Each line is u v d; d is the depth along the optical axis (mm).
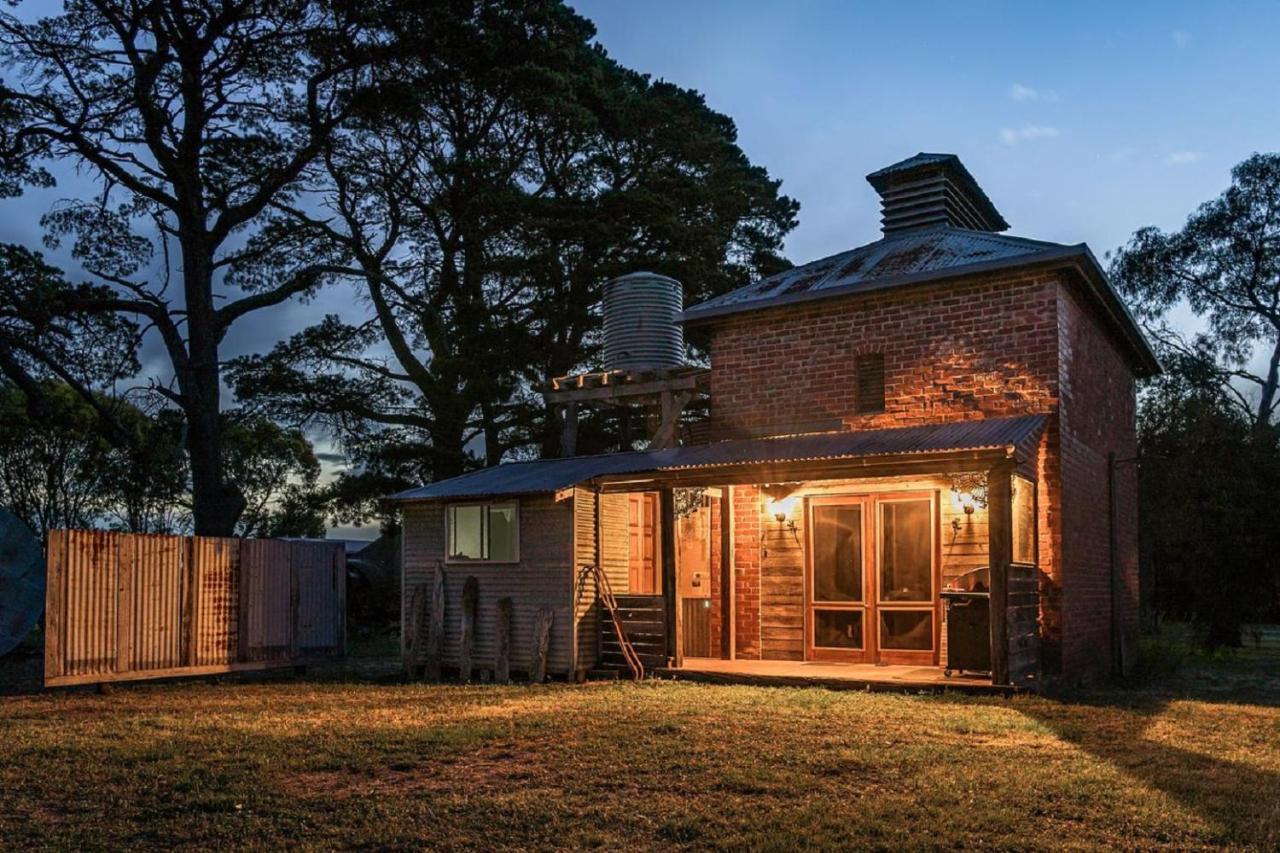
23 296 25531
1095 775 8117
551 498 16203
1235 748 9555
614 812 7172
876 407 16609
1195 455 24719
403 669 17453
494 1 30484
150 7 25562
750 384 17781
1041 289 15312
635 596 16062
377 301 33062
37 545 20859
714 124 37031
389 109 28797
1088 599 16188
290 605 18594
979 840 6441
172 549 16656
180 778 8312
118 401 27906
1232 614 23844
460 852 6406
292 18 26516
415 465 30188
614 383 19453
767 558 16969
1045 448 14977
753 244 34938
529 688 14688
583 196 32406
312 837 6750
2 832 6941
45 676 14609
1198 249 39594
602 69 35375
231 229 28953
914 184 19688
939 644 15320
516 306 30859
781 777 8047
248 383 31406
